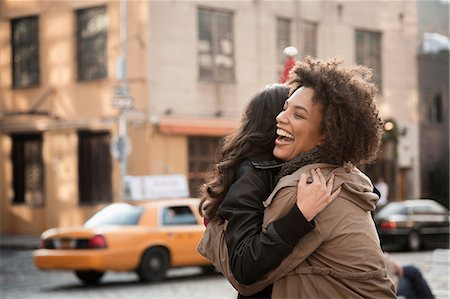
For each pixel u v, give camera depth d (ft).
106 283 52.60
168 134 86.38
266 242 8.34
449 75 114.11
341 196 8.60
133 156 85.81
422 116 111.04
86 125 89.45
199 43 89.30
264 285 8.65
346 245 8.47
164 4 86.33
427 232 80.28
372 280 8.52
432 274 32.27
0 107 96.22
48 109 92.84
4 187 96.32
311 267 8.53
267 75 94.43
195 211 54.13
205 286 49.55
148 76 85.10
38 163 94.38
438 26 117.39
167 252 52.08
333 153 8.71
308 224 8.32
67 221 91.35
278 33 95.66
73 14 91.30
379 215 79.15
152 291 47.24
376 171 103.35
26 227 94.68
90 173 90.27
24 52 95.30
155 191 67.41
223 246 8.92
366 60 104.22
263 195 8.93
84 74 90.79
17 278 56.59
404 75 108.99
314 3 98.53
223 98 90.89
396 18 107.96
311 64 9.02
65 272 60.44
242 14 92.68
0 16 96.17
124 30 85.35
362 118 8.75
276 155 9.02
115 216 52.54
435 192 111.96
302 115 8.83
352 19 102.27
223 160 9.46
